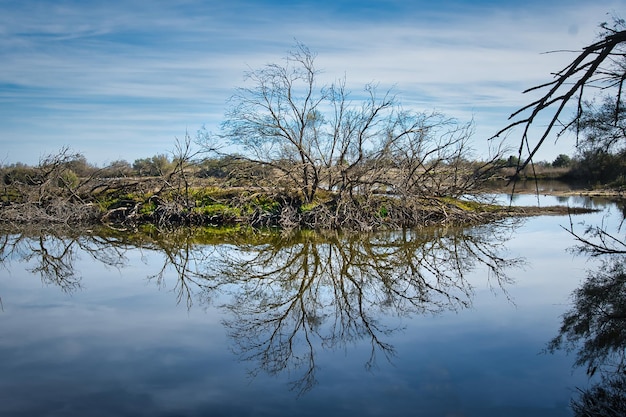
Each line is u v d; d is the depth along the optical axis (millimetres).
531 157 4035
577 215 26000
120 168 27406
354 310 11578
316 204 23391
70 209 25984
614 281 12734
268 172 24625
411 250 18438
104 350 9000
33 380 7715
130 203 26391
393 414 6449
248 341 9500
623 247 17312
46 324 10531
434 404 6711
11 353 8859
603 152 22844
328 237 21062
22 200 26484
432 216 24125
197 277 15414
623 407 6352
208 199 25516
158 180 26250
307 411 6625
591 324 9602
